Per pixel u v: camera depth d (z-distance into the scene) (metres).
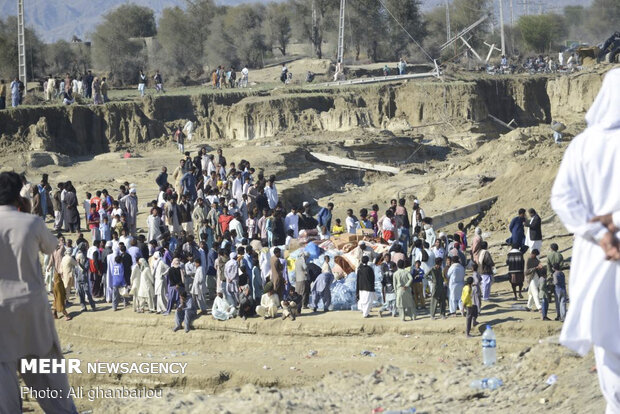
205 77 159.50
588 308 6.47
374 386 18.89
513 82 117.94
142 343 36.16
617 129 6.48
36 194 49.44
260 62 165.50
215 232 44.84
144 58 163.88
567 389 16.12
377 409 16.94
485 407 16.52
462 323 32.69
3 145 82.94
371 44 164.00
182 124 96.75
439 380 18.92
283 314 35.22
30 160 77.75
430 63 148.88
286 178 73.81
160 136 94.25
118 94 106.56
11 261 9.94
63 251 39.22
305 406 17.12
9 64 151.62
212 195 46.88
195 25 168.25
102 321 37.31
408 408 17.11
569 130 81.94
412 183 69.12
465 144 95.25
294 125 97.50
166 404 17.52
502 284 40.22
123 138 92.25
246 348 34.91
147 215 56.38
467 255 45.56
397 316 34.59
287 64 146.62
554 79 120.94
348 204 66.19
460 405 16.97
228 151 81.81
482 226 51.44
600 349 6.76
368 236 42.97
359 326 33.72
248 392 18.25
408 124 101.88
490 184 56.19
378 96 105.06
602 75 112.88
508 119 116.88
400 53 164.38
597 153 6.46
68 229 49.78
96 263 39.53
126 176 72.56
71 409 11.02
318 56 167.50
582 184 6.58
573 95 115.12
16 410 10.27
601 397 15.01
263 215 44.88
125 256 38.34
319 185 72.88
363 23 162.12
